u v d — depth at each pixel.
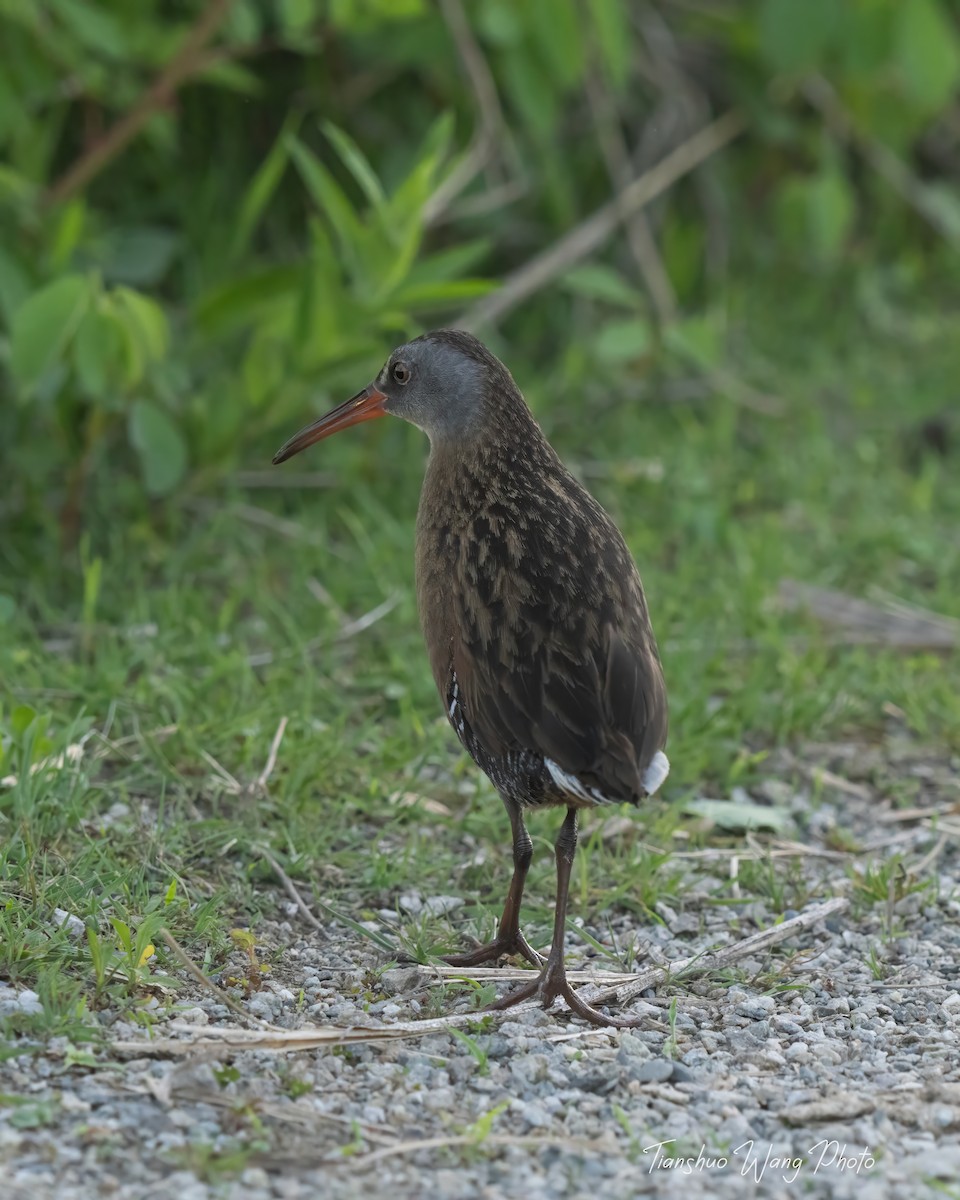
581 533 8.09
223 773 9.33
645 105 15.89
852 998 7.84
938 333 15.85
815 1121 6.65
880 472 13.85
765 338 15.47
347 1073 6.94
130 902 8.08
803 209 15.20
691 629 11.30
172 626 10.82
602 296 14.38
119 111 14.27
